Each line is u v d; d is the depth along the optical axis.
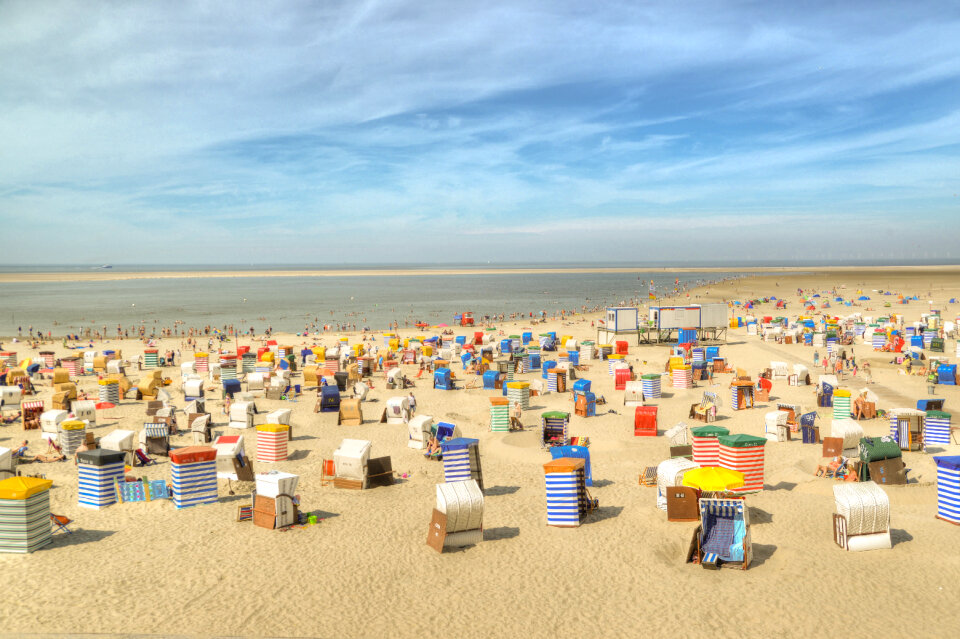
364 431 31.86
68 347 72.94
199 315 121.75
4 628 12.80
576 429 30.86
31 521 16.62
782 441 27.45
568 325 92.94
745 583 14.41
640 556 16.05
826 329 65.75
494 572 15.38
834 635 12.25
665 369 49.81
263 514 18.55
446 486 17.06
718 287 190.25
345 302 154.12
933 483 20.61
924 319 70.94
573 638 12.44
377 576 15.23
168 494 21.03
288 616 13.35
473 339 73.25
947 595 13.49
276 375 45.00
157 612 13.49
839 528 16.12
